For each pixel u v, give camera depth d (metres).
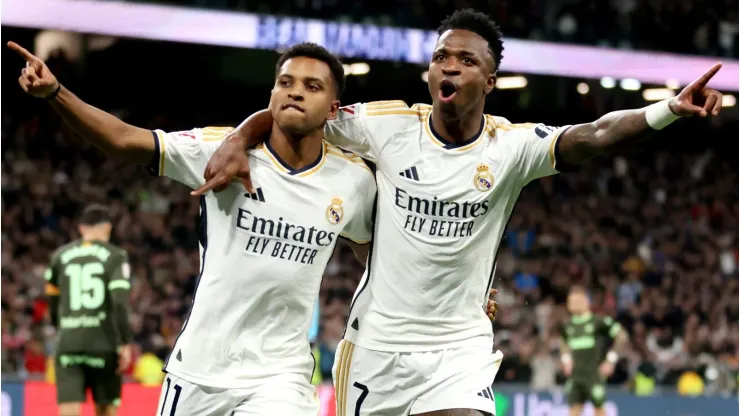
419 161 4.01
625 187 20.84
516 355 13.16
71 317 7.69
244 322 3.76
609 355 11.32
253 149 3.84
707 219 20.59
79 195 16.78
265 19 14.97
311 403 3.90
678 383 13.59
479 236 4.05
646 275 17.48
